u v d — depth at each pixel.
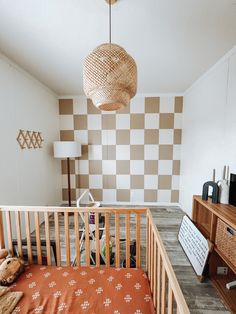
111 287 1.29
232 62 1.85
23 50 1.91
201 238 1.79
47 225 1.61
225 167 1.81
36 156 2.78
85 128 3.62
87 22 1.47
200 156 2.62
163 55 2.01
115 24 1.49
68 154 3.11
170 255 2.05
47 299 1.19
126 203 3.69
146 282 1.36
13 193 2.21
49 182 3.22
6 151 2.08
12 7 1.30
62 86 3.08
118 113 3.53
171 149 3.53
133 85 1.04
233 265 1.38
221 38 1.68
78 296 1.21
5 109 2.06
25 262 1.67
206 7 1.31
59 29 1.55
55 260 1.79
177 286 0.69
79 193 3.72
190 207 2.98
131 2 1.26
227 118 1.94
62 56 2.04
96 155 3.65
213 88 2.25
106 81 0.96
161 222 2.90
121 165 3.63
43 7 1.30
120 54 0.97
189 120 3.10
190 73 2.49
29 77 2.55
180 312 0.58
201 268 1.67
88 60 1.00
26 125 2.50
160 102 3.45
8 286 1.30
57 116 3.56
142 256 2.01
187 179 3.15
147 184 3.64
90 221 2.39
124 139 3.57
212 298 1.51
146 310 1.11
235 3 1.27
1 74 1.98
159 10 1.33
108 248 1.59
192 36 1.65
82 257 2.00
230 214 1.50
